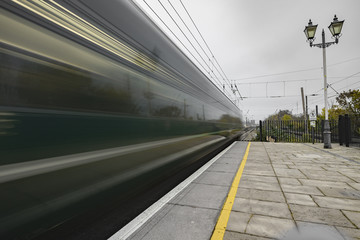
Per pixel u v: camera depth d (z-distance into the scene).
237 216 2.64
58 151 1.60
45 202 1.50
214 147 7.57
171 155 3.79
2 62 1.29
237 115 16.56
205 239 2.14
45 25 1.62
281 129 17.86
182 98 4.51
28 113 1.41
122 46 2.57
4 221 1.26
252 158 7.08
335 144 11.63
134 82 2.73
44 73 1.55
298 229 2.29
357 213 2.68
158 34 3.78
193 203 3.07
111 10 2.49
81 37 1.96
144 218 2.60
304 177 4.50
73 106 1.77
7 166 1.26
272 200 3.17
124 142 2.42
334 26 9.57
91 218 2.06
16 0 1.42
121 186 2.37
